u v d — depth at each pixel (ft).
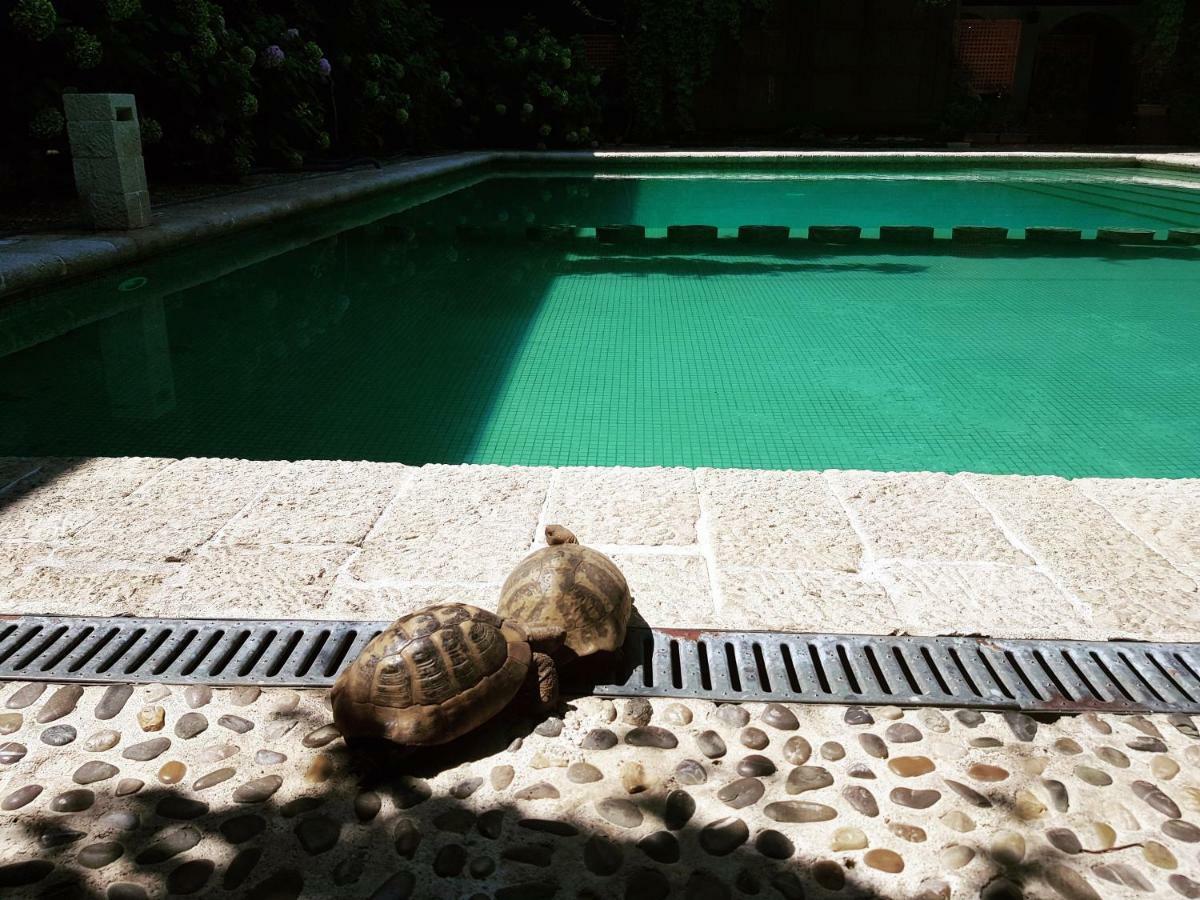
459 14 56.49
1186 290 22.39
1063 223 33.30
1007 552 8.02
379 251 27.12
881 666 6.61
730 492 9.21
